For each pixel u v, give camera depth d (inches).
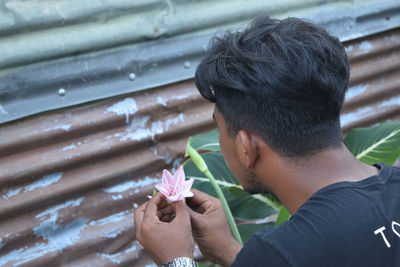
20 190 65.2
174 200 43.3
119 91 68.4
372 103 95.9
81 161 68.5
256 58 34.4
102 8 64.9
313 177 35.9
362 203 33.6
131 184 73.9
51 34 62.7
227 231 47.6
